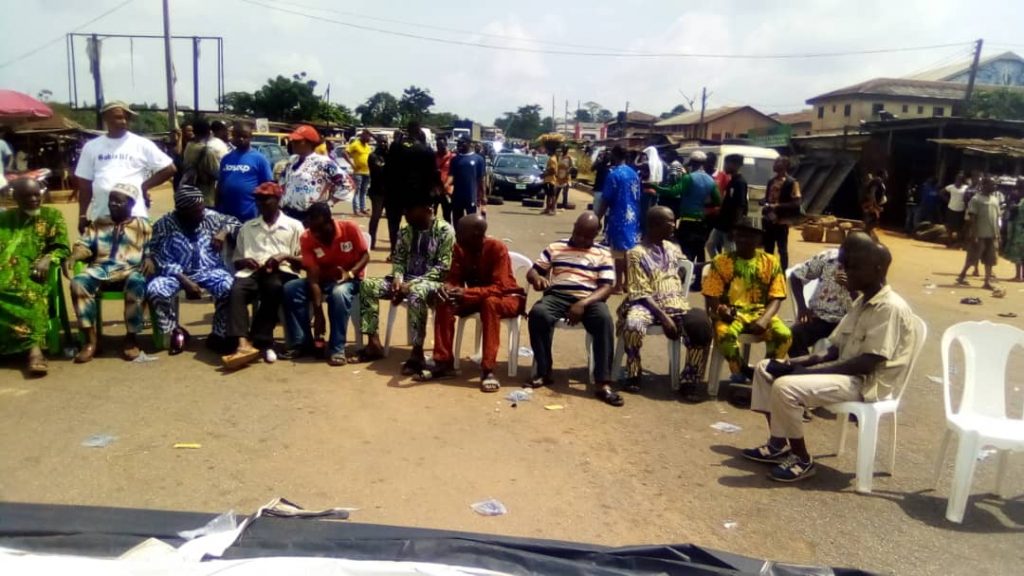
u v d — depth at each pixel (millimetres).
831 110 51188
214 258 6594
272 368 6082
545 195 20969
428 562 2783
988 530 4066
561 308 5988
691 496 4340
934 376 6973
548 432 5117
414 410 5352
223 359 5945
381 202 11625
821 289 5988
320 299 6324
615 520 4008
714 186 10203
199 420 5016
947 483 4652
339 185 7793
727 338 5852
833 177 23234
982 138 20656
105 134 6848
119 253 6305
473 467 4527
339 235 6281
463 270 6082
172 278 6297
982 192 12328
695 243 10367
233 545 2898
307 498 4062
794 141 27422
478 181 11289
